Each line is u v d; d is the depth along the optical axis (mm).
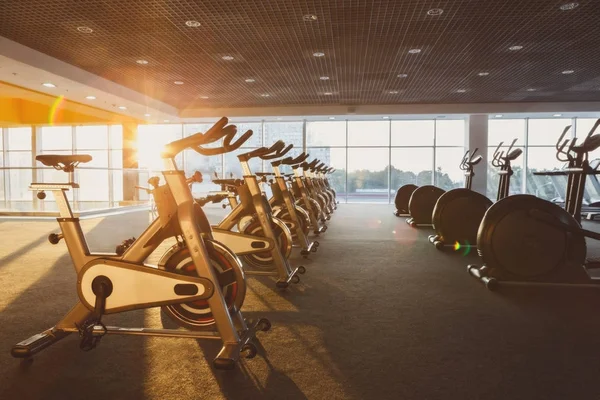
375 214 9945
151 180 2133
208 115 11586
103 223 8234
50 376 1931
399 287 3479
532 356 2127
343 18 5195
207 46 6250
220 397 1747
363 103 11305
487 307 2939
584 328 2521
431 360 2086
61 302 3094
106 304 2062
